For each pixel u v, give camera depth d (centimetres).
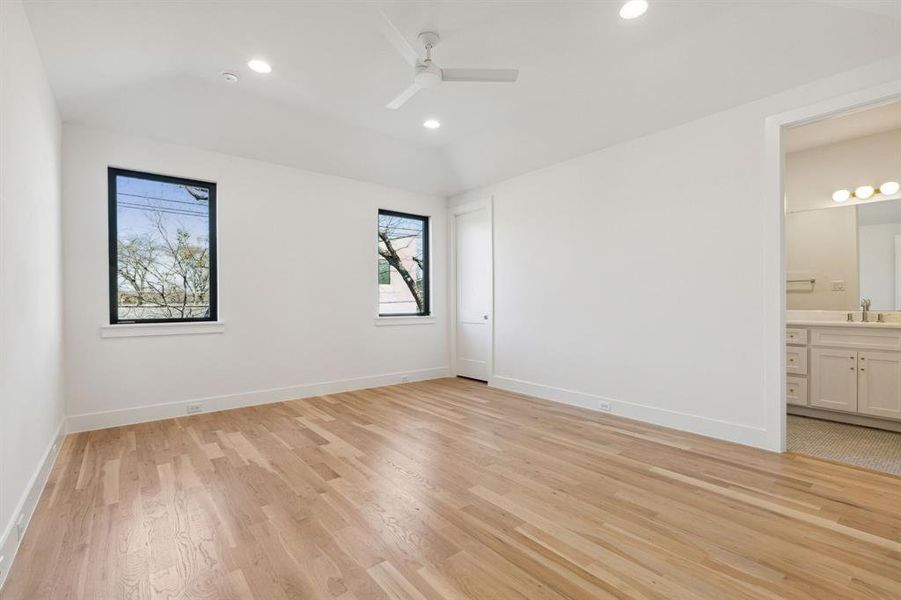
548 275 426
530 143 402
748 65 263
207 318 389
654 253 337
